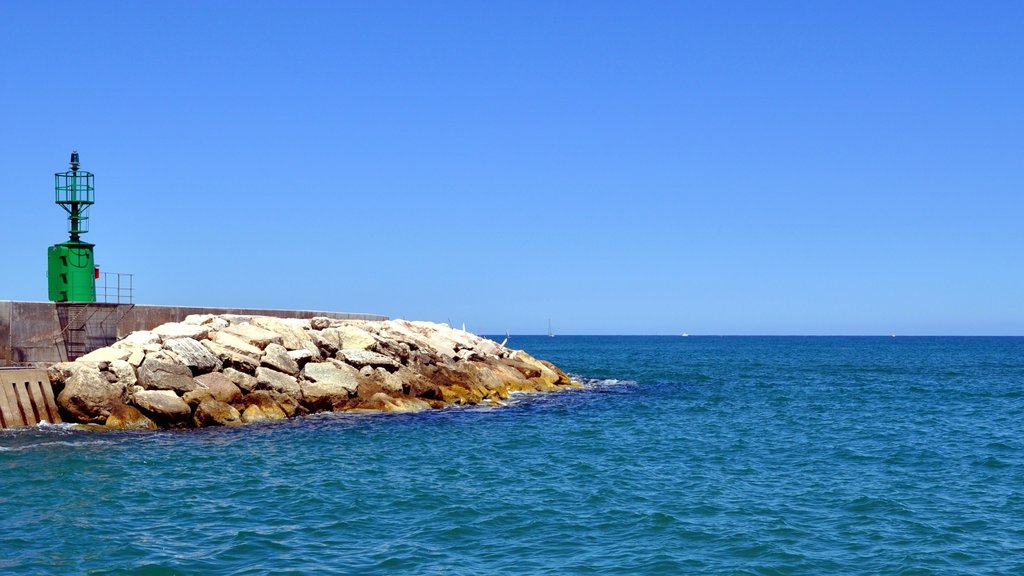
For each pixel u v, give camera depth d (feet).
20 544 48.32
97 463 71.26
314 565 45.50
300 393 103.65
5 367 86.53
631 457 80.38
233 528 52.47
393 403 111.55
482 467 73.92
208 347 99.19
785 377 208.23
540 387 150.00
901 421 111.55
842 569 46.26
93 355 91.56
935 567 46.73
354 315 157.38
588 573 44.96
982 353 421.18
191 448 79.71
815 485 67.46
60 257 101.50
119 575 43.39
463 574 44.50
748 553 48.70
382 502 59.77
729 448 86.63
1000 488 66.69
